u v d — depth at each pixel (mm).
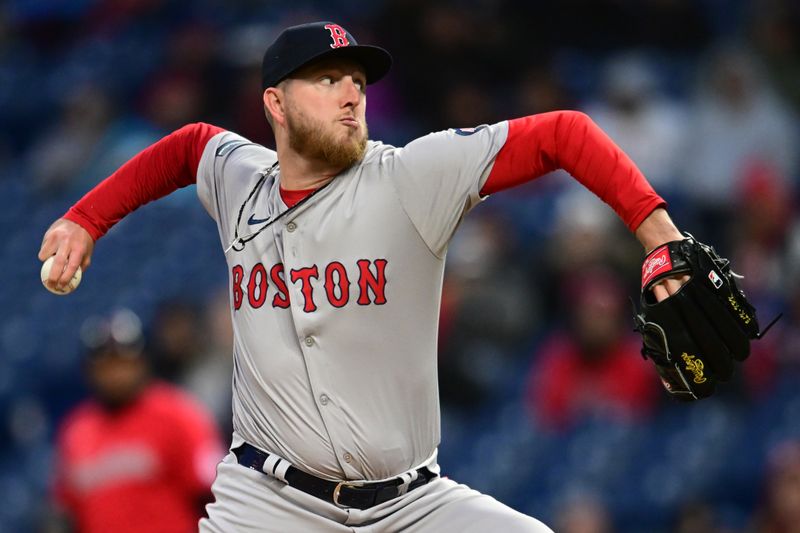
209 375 30688
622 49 43500
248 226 13766
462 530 13250
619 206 12375
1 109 50562
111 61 49156
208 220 41125
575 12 43188
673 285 12125
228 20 47688
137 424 23828
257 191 13883
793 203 37375
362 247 13141
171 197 42562
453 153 12820
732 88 38125
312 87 13289
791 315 32906
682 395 12602
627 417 30297
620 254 33188
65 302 39969
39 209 44344
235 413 14086
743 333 12328
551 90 40125
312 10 47188
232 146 14562
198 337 31453
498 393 32500
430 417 13625
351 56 13477
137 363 23844
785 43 40312
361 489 13336
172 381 30828
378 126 40688
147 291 38969
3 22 53625
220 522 13812
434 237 13047
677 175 38156
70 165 45000
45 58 51875
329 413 13172
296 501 13508
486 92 41125
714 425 30688
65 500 24547
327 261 13219
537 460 30391
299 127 13258
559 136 12547
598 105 39812
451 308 32688
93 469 23891
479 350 32531
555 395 30875
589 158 12430
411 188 12984
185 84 43719
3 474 35250
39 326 39531
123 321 24312
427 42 41156
